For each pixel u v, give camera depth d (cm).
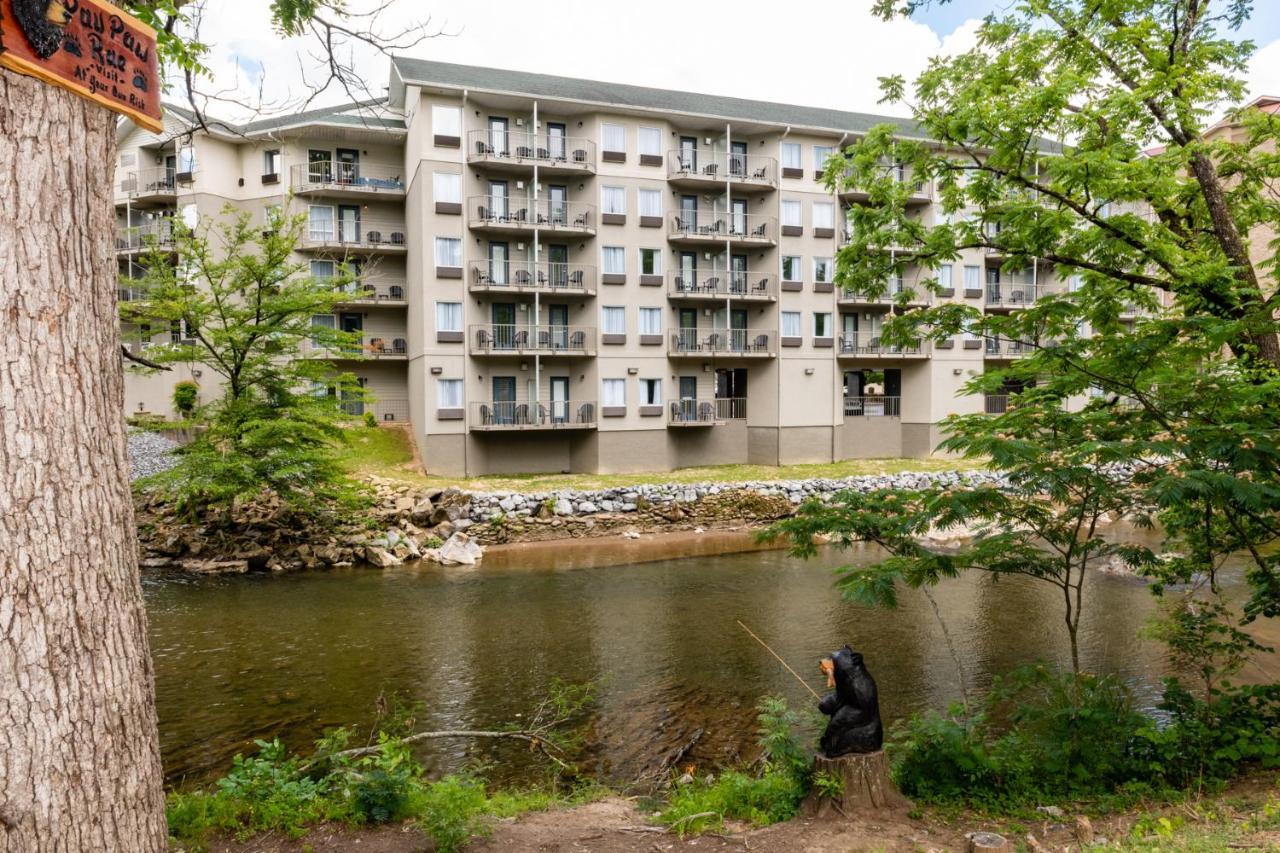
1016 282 3856
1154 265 901
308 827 548
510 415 3122
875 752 581
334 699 1089
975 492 646
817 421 3534
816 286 3506
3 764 268
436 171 2980
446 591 1802
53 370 280
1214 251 940
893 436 3747
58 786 279
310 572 2017
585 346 3183
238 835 533
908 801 582
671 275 3338
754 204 3500
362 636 1423
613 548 2350
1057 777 634
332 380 2111
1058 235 874
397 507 2414
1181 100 830
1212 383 653
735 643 1376
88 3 292
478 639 1405
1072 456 629
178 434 3002
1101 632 1399
